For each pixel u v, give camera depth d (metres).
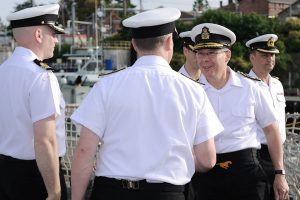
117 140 2.75
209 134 2.82
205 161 2.85
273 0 60.75
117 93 2.75
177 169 2.76
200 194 3.75
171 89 2.77
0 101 3.32
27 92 3.22
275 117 3.81
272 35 5.11
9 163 3.32
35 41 3.37
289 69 31.16
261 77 5.14
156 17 2.79
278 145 3.84
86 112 2.77
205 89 3.75
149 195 2.72
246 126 3.72
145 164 2.71
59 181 3.22
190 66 4.64
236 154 3.68
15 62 3.32
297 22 33.19
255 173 3.68
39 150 3.14
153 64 2.81
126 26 2.84
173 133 2.74
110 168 2.76
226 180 3.69
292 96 28.06
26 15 3.34
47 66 3.29
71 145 5.48
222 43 3.65
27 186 3.33
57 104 3.21
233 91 3.73
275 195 3.94
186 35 4.61
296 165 4.84
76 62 18.94
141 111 2.73
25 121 3.26
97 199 2.81
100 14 25.98
